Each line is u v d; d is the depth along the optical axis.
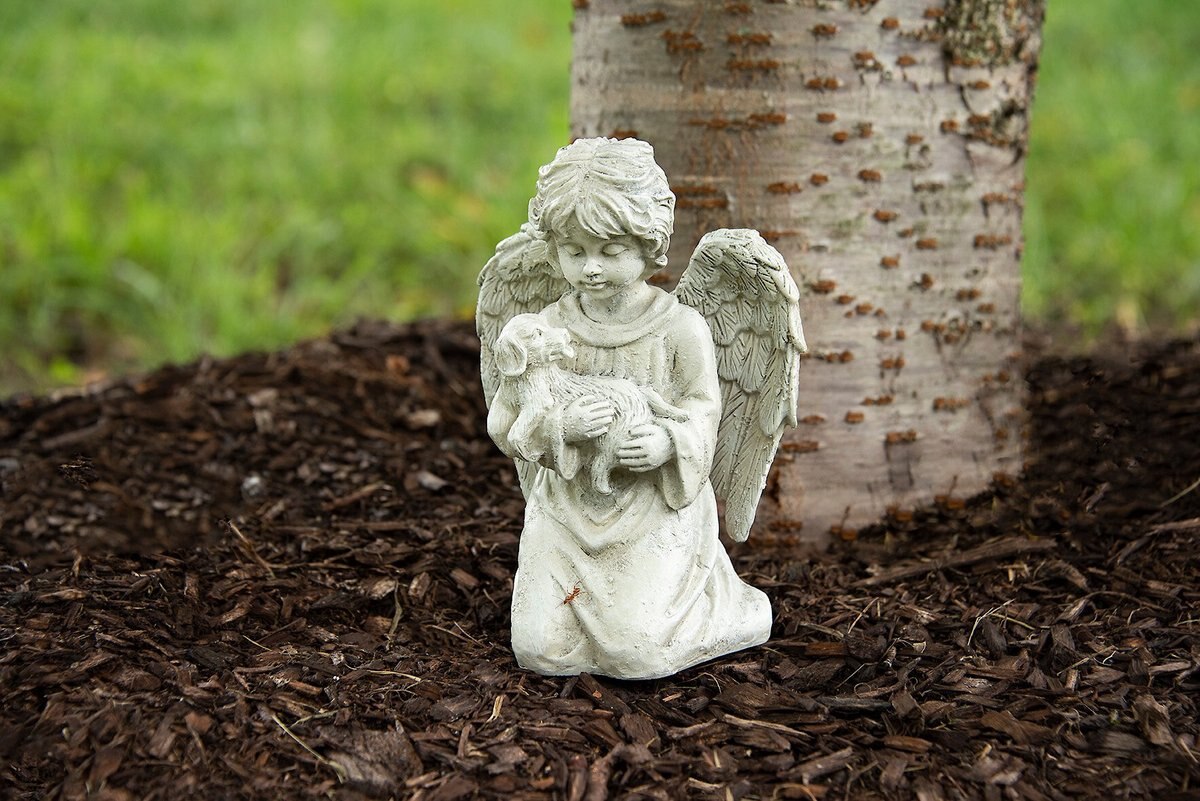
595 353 2.68
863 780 2.42
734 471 2.89
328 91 8.44
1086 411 4.24
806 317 3.37
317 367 4.79
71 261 6.37
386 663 2.81
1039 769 2.44
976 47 3.38
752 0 3.23
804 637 2.93
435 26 9.80
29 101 7.79
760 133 3.29
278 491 3.93
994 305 3.60
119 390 4.79
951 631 2.95
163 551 3.46
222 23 9.80
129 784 2.40
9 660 2.75
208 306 6.30
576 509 2.72
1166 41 9.31
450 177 7.68
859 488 3.49
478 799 2.36
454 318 5.56
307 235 6.89
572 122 3.64
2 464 4.11
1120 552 3.26
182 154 7.57
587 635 2.67
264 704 2.62
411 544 3.47
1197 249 6.78
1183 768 2.41
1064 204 7.38
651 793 2.37
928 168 3.39
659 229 2.51
